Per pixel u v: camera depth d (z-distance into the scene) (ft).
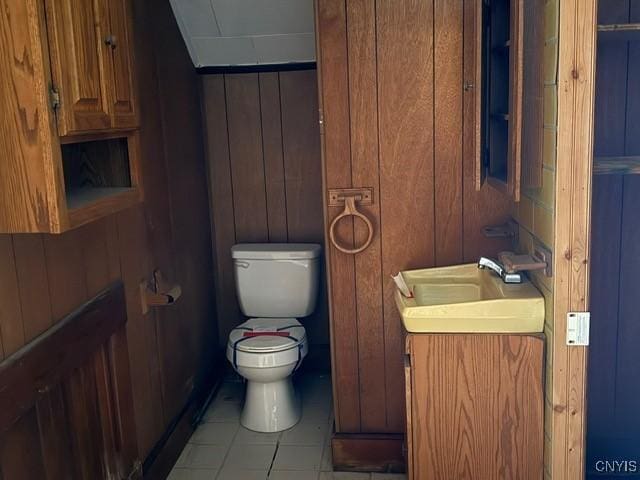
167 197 9.45
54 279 6.24
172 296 8.43
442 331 6.98
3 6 4.58
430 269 8.21
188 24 10.23
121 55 5.88
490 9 7.41
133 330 8.12
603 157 7.46
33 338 5.83
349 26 7.93
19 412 5.42
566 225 6.28
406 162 8.21
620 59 7.60
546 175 6.56
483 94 7.13
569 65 5.98
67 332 6.24
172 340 9.53
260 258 10.80
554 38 6.15
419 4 7.83
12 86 4.69
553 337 6.56
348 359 8.77
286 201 11.35
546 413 6.93
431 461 7.23
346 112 8.13
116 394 7.34
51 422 6.00
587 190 6.19
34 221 4.85
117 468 7.30
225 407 11.00
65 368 6.17
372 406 8.86
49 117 4.72
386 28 7.91
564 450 6.73
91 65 5.30
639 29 6.18
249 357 9.78
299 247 11.03
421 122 8.11
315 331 11.81
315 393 11.27
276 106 11.05
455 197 8.26
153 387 8.73
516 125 6.25
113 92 5.69
